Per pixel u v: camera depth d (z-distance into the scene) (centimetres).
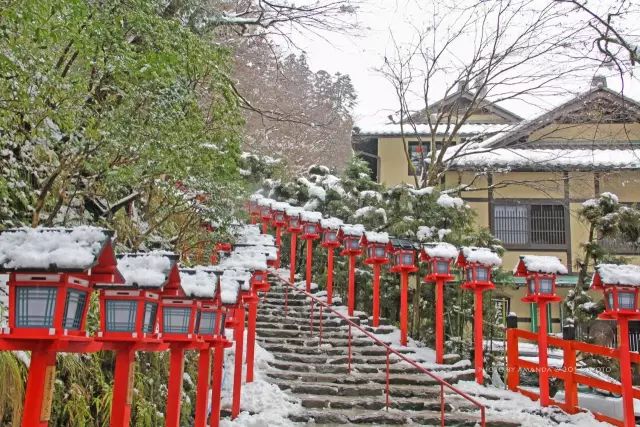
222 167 671
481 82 1914
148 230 759
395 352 894
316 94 2936
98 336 351
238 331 815
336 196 1697
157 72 499
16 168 599
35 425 276
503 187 1853
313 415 828
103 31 462
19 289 286
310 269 1515
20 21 358
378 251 1302
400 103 1938
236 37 1353
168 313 470
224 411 803
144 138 504
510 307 1878
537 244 1898
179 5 712
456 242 1331
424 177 1844
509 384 1057
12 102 431
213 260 992
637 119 1165
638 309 829
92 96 506
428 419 847
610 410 1169
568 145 1769
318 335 1194
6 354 416
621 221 1223
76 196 691
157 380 694
